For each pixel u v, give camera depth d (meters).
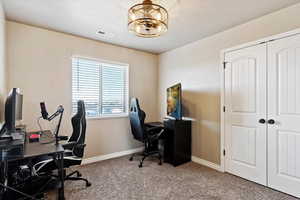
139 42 3.32
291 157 2.05
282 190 2.12
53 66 2.78
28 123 2.56
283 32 2.10
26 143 1.85
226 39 2.72
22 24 2.52
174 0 1.90
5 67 2.29
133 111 3.15
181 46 3.53
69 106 2.93
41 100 2.67
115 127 3.49
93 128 3.20
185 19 2.36
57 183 2.07
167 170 2.83
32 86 2.60
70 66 2.94
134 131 3.27
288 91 2.07
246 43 2.46
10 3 1.99
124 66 3.70
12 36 2.44
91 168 2.89
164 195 2.08
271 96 2.21
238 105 2.57
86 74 3.20
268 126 2.25
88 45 3.13
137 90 3.83
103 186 2.28
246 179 2.48
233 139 2.64
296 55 2.00
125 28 2.68
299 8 1.97
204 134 3.07
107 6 2.06
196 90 3.21
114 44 3.43
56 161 1.86
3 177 1.83
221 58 2.78
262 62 2.30
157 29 2.01
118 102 3.63
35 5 2.04
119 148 3.54
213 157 2.92
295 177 2.02
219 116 2.82
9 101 1.59
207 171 2.79
